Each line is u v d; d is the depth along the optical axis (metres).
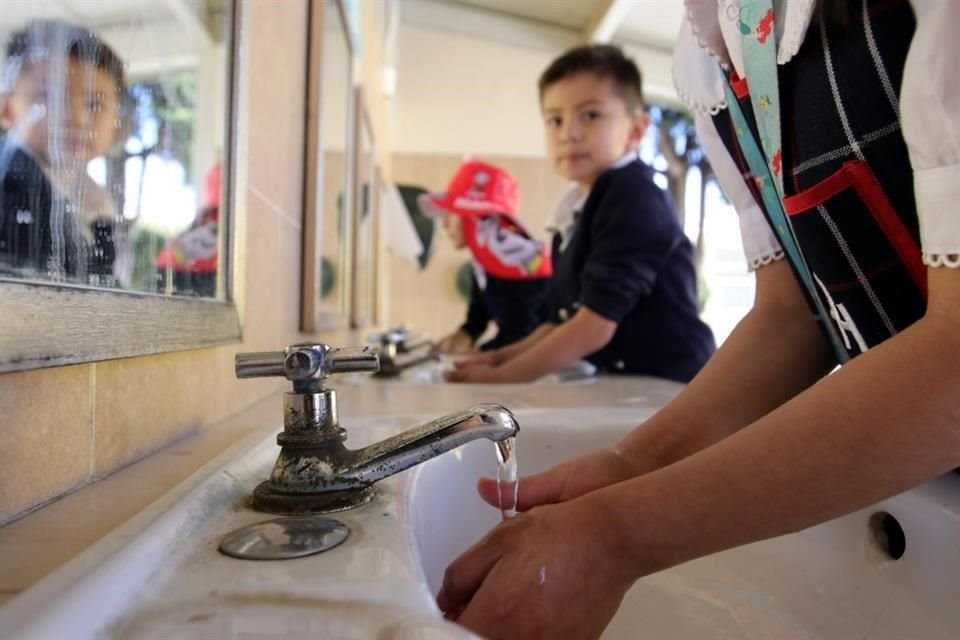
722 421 0.48
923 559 0.41
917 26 0.32
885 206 0.38
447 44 3.47
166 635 0.20
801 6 0.38
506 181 2.55
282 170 0.82
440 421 0.34
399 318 4.13
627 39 2.89
